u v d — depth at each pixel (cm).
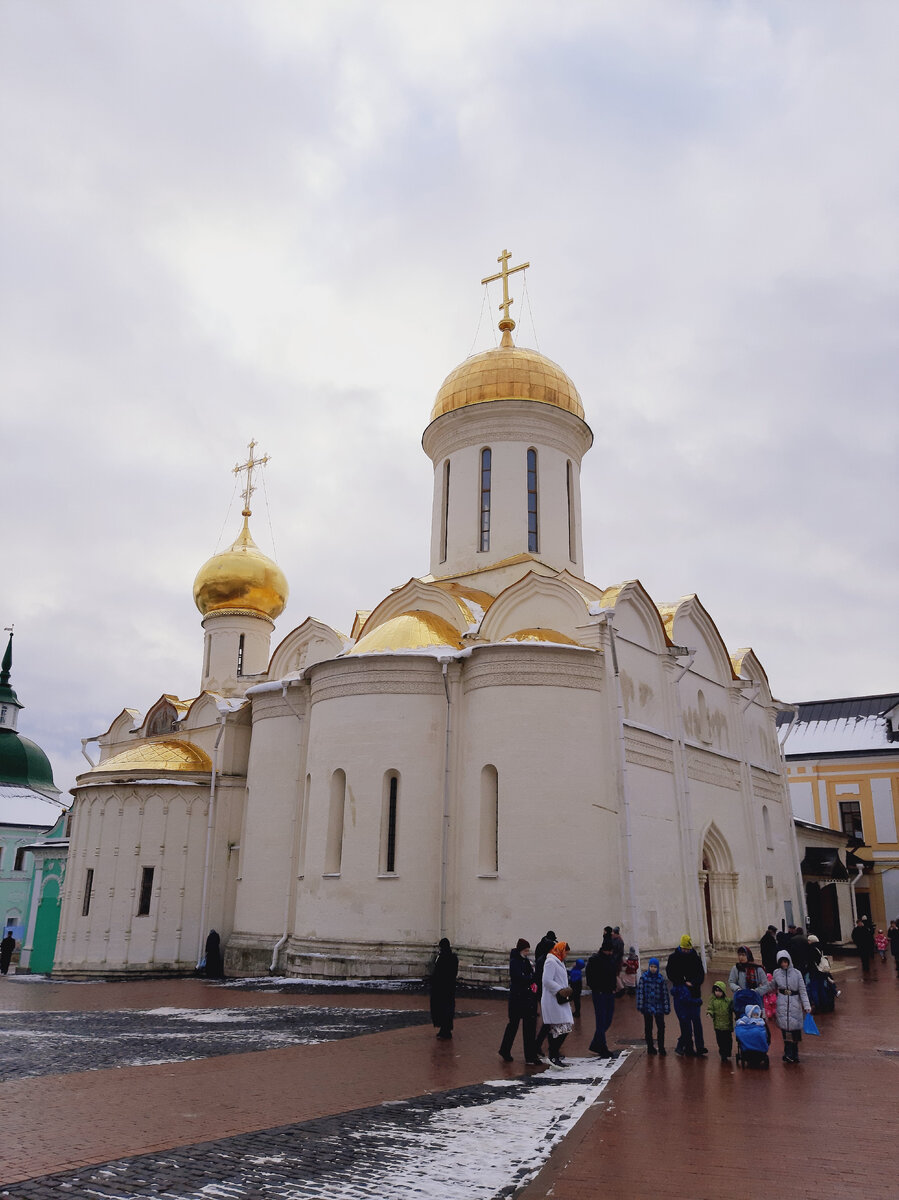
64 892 2927
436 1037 1406
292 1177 689
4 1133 797
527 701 2270
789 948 1873
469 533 2995
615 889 2194
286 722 2766
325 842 2377
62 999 2019
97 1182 670
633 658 2541
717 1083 1091
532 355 3141
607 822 2238
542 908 2122
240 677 3569
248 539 3822
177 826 2856
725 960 2684
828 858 3944
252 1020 1606
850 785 4875
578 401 3162
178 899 2792
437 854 2309
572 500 3141
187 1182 674
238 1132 820
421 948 2234
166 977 2698
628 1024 1611
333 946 2280
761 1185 694
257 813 2733
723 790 2934
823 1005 1852
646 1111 937
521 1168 726
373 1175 698
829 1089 1062
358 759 2386
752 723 3372
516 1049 1309
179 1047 1280
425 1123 866
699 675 2972
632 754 2384
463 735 2373
